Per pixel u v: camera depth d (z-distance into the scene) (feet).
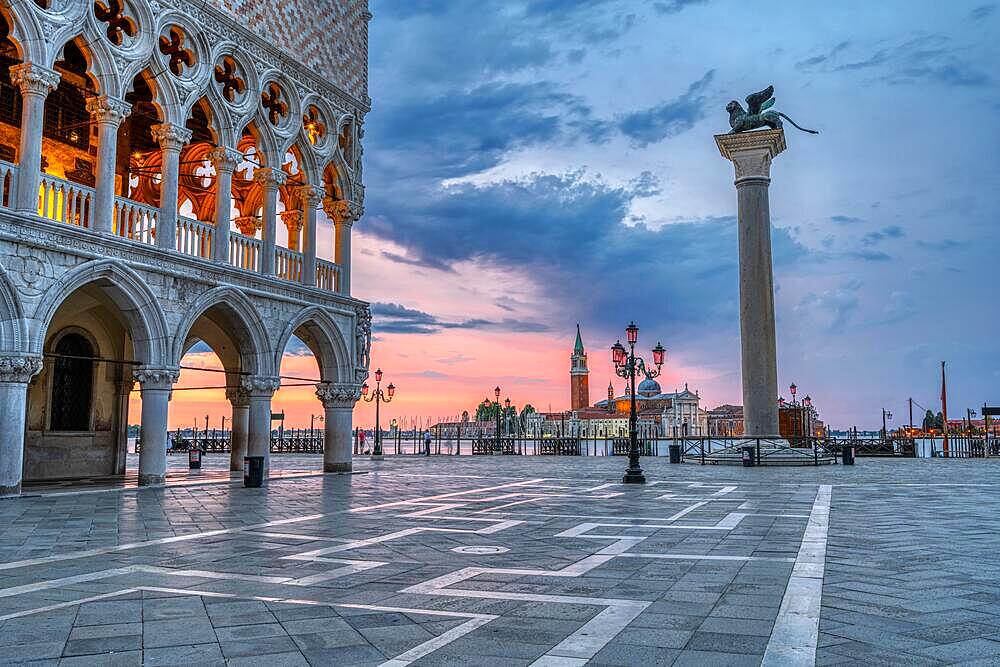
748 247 119.44
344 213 94.48
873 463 121.60
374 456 154.81
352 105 96.12
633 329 80.02
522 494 64.23
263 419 78.84
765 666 17.70
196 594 25.58
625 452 164.45
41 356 58.18
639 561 31.68
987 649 18.90
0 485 56.44
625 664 17.92
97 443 84.89
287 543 36.76
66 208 61.87
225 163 75.61
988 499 58.23
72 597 25.09
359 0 99.45
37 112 58.95
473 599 24.84
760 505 54.29
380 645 19.57
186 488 69.10
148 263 66.49
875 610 22.95
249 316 77.92
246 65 78.95
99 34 63.72
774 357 118.93
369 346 96.17
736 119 122.42
